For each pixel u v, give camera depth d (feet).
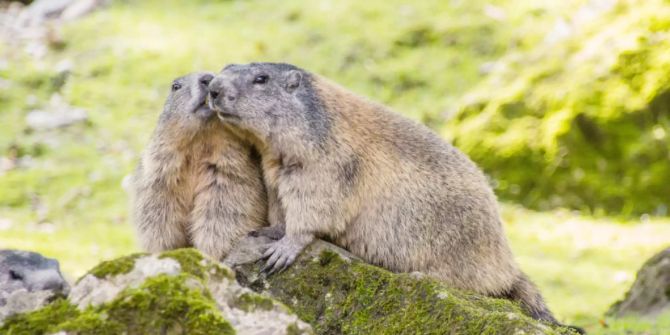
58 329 17.35
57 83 67.82
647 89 61.57
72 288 18.54
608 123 60.90
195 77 26.25
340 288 23.06
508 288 27.35
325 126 25.46
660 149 59.88
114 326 17.26
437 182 26.30
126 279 18.03
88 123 64.03
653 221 57.06
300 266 24.18
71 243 49.93
